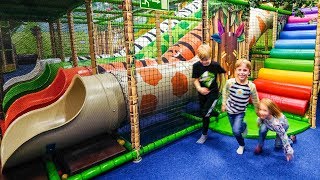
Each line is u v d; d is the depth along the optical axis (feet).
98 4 26.43
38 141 9.39
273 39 19.60
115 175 9.84
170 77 13.58
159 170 10.06
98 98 10.61
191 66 14.97
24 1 15.11
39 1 15.12
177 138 12.81
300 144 11.80
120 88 11.56
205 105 12.07
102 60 24.00
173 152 11.55
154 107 13.20
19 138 10.04
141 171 10.03
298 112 14.93
